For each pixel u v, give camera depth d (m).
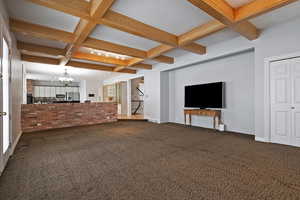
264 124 3.48
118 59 5.82
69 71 7.38
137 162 2.38
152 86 6.86
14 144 3.12
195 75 5.62
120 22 2.76
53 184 1.75
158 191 1.61
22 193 1.58
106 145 3.28
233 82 4.55
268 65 3.40
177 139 3.77
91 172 2.05
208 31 3.11
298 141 3.06
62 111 5.55
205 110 5.00
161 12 2.73
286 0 2.18
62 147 3.16
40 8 2.55
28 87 10.05
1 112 1.99
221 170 2.08
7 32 2.54
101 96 10.59
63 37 3.37
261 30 3.49
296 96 3.08
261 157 2.53
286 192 1.58
